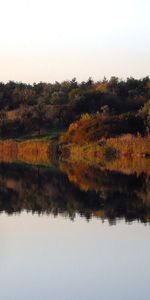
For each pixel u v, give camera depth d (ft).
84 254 84.28
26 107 474.90
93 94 443.32
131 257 82.17
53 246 89.35
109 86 501.15
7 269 77.20
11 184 173.58
